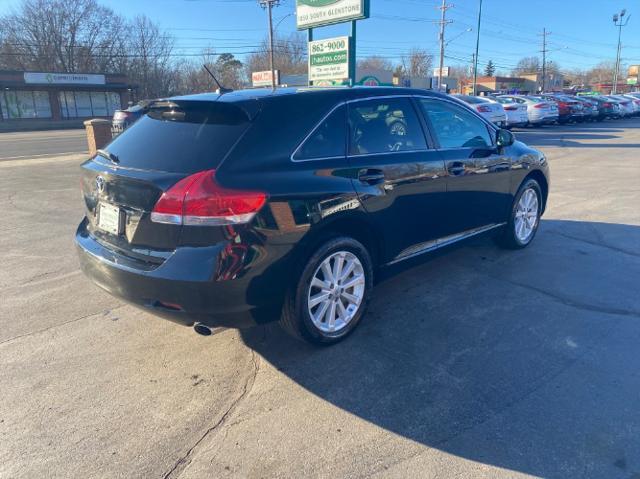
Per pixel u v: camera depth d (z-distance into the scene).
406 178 3.70
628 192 8.41
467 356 3.30
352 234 3.48
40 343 3.50
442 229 4.23
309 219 2.99
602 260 5.05
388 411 2.75
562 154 13.88
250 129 2.92
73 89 44.72
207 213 2.64
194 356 3.34
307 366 3.20
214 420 2.69
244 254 2.71
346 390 2.94
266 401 2.85
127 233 2.94
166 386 3.00
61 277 4.71
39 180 10.06
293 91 3.33
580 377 3.04
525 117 22.16
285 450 2.46
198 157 2.82
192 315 2.78
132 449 2.47
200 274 2.66
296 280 3.06
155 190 2.75
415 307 4.02
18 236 6.04
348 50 14.27
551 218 6.75
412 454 2.43
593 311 3.92
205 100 3.07
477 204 4.56
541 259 5.11
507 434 2.56
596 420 2.65
